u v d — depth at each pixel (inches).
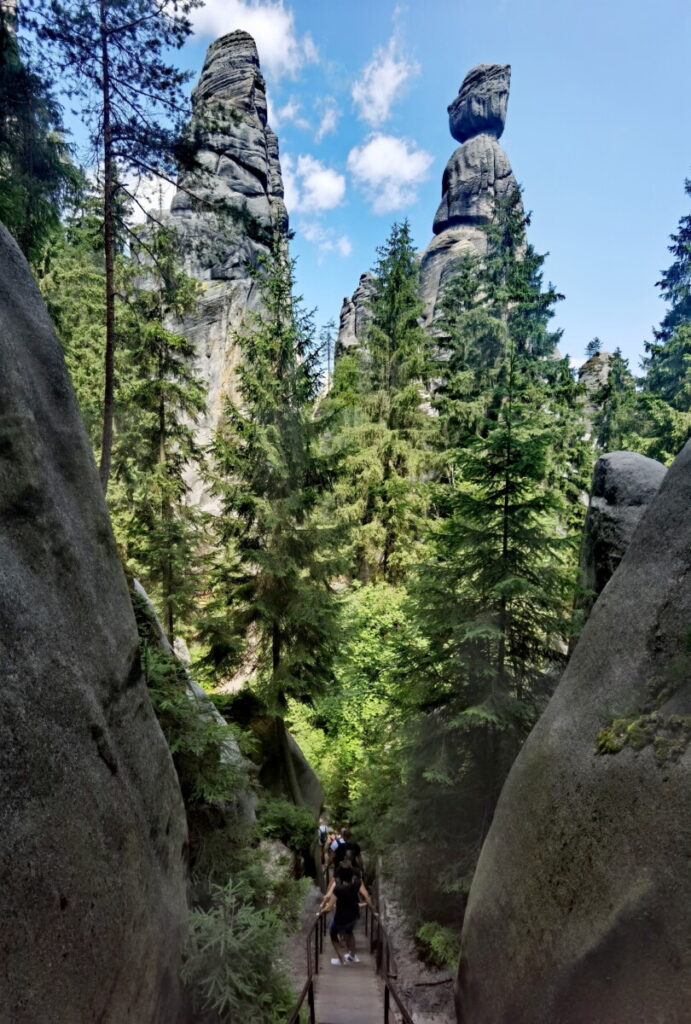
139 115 420.8
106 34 384.2
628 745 198.4
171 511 707.4
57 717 163.0
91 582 203.3
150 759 219.9
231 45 1806.1
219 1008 215.2
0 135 388.2
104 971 160.2
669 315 1039.6
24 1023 128.5
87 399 717.3
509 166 2827.3
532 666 348.2
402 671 363.6
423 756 350.0
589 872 195.0
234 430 588.1
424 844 358.0
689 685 193.5
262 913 260.2
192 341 1322.6
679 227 967.6
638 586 237.3
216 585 660.7
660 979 162.4
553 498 327.3
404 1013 210.2
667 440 920.3
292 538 550.9
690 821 167.5
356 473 842.2
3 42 370.9
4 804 136.5
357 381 1222.9
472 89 3127.5
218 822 332.5
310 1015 240.7
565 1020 192.1
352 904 344.5
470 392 1108.5
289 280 598.9
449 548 354.3
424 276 2672.2
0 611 152.6
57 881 147.5
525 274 1211.2
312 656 563.5
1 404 181.3
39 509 184.5
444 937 314.5
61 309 655.1
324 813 708.7
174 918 216.7
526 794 242.1
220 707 553.6
